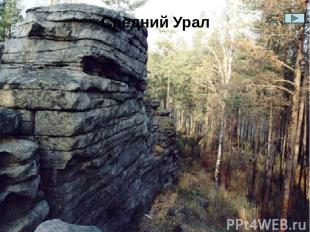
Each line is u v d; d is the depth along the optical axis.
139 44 8.85
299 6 9.14
